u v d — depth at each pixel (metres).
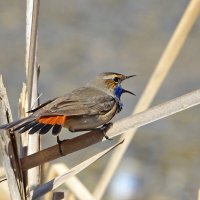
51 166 9.56
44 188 7.76
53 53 21.67
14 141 7.55
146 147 16.92
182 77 20.11
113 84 9.83
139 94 18.97
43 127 7.93
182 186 15.64
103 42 22.50
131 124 8.08
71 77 20.31
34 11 7.91
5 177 7.86
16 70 20.52
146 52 21.78
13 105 18.34
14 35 22.70
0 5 24.45
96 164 16.12
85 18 24.03
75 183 9.45
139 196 15.18
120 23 23.70
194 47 21.56
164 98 19.08
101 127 8.22
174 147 17.03
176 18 23.84
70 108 8.67
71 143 7.99
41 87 19.58
